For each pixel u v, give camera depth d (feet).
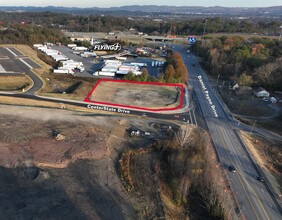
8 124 203.51
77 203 137.49
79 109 243.60
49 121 215.31
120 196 144.87
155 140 200.64
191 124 233.76
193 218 138.41
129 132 210.38
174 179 158.81
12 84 287.48
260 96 320.50
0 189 142.20
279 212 143.43
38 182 149.07
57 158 169.48
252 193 155.33
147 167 170.09
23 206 132.98
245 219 135.95
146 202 142.31
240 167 178.40
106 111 244.42
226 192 151.12
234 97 315.99
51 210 131.95
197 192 153.38
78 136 196.24
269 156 199.00
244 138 217.56
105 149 183.52
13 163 161.99
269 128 241.55
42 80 309.63
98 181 154.30
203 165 167.12
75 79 322.55
